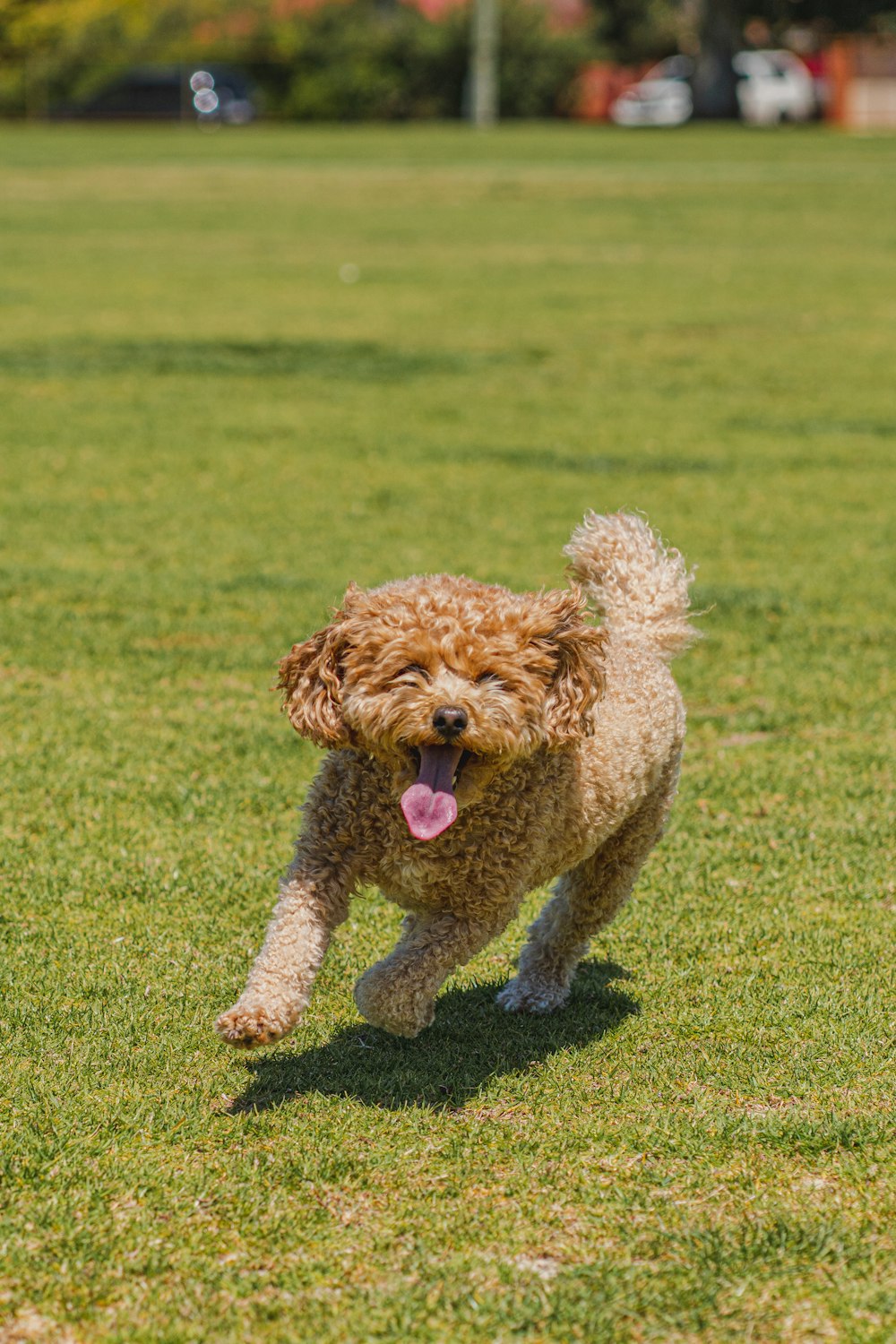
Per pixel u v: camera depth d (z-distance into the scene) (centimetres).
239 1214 568
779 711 1185
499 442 2125
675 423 2261
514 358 2741
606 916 760
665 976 787
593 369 2650
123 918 829
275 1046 701
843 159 6906
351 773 644
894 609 1442
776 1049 706
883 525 1734
